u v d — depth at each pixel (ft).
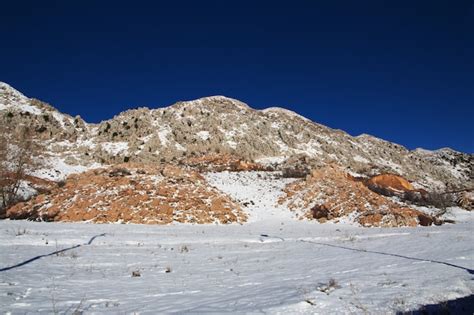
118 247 55.83
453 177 279.69
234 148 212.43
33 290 27.73
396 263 40.60
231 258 48.83
